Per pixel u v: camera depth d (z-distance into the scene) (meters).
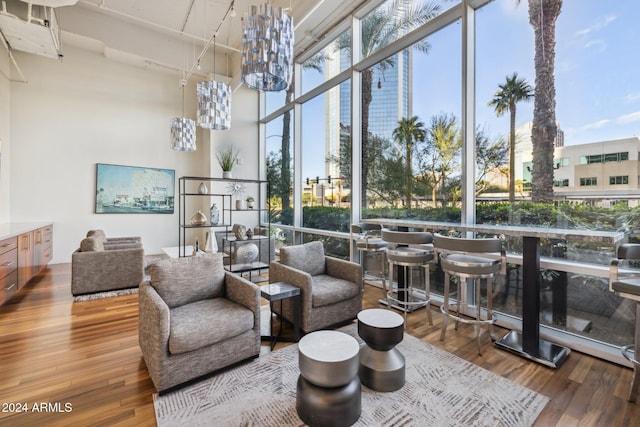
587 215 2.52
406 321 3.14
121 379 2.12
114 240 5.06
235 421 1.73
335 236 5.04
